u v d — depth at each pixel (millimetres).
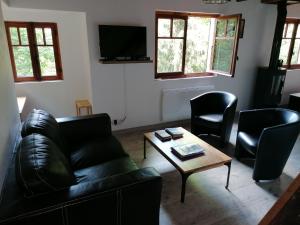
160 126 4234
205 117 3432
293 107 4848
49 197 1327
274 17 4605
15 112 2521
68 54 3789
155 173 1626
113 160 2158
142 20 3555
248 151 2762
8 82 2307
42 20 3541
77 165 2082
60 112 3988
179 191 2424
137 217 1618
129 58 3570
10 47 3510
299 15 4922
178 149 2400
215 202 2266
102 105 3689
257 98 4887
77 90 3996
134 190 1515
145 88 3938
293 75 5516
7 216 1194
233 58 3818
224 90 4664
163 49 4047
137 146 3459
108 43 3350
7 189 1398
